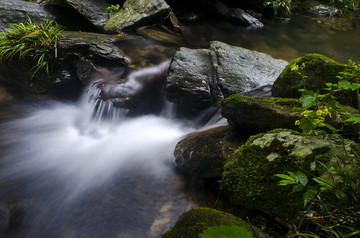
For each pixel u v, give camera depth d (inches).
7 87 212.2
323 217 69.1
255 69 191.6
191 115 176.7
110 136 171.3
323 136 83.8
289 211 81.5
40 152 156.7
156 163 140.7
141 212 112.4
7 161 147.4
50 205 118.2
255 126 119.2
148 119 184.9
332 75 125.0
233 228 24.2
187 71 177.0
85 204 117.8
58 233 105.0
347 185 69.1
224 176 98.5
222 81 178.9
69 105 207.8
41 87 206.4
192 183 123.0
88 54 204.1
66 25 242.7
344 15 422.3
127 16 244.2
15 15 224.7
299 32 324.2
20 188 128.2
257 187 88.8
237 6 353.4
